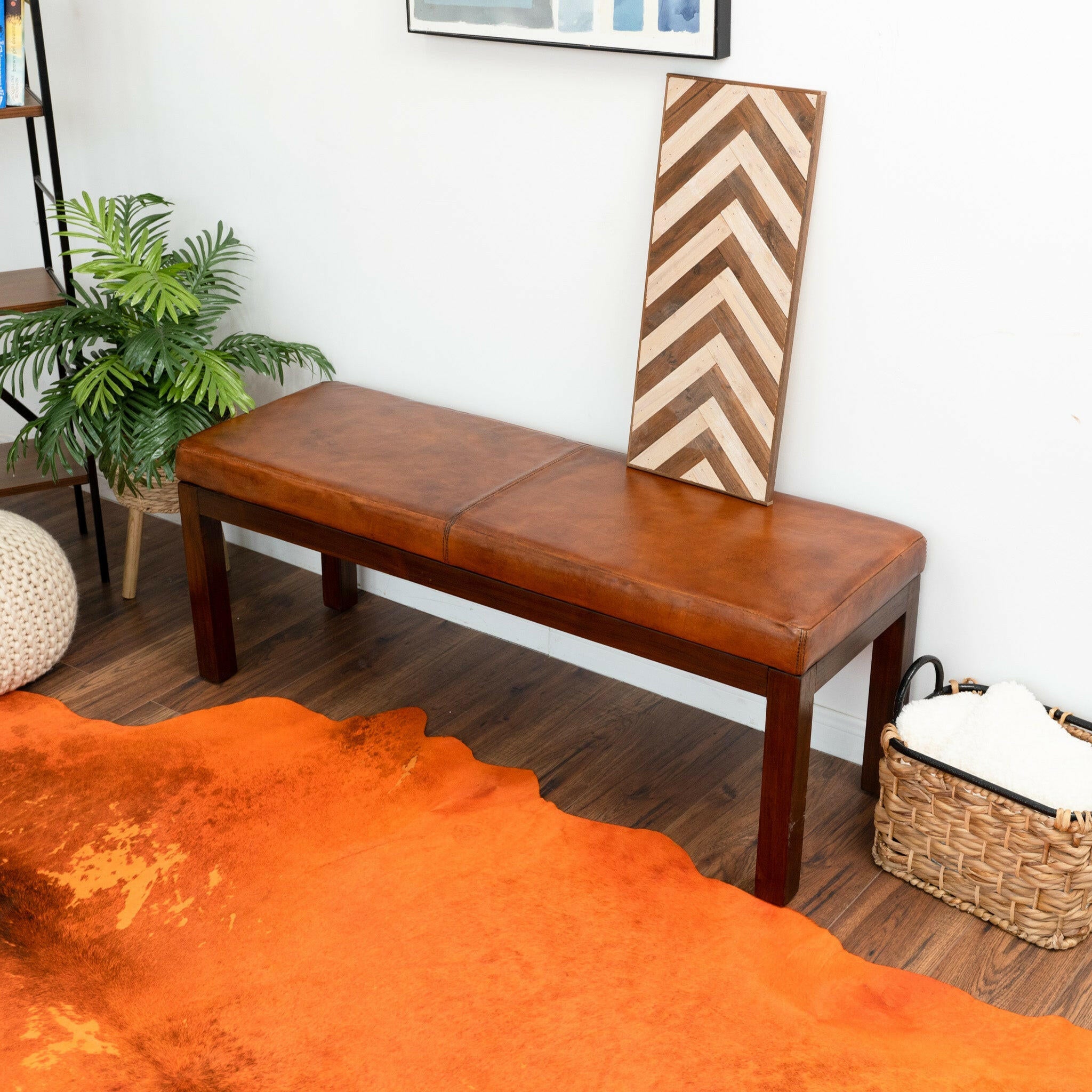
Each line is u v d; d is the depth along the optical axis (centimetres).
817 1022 186
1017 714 205
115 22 308
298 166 292
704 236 230
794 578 205
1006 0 193
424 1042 183
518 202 260
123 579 324
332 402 285
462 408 289
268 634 297
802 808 206
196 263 306
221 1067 179
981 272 209
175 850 223
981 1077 176
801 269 221
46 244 314
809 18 212
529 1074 177
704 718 266
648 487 241
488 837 226
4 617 259
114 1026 186
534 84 248
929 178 209
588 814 235
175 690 275
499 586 226
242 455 253
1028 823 193
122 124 319
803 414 237
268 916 208
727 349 232
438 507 231
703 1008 188
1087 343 202
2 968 197
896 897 214
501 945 201
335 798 237
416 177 273
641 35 226
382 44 266
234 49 290
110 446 279
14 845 225
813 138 213
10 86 287
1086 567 214
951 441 222
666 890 213
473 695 273
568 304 261
